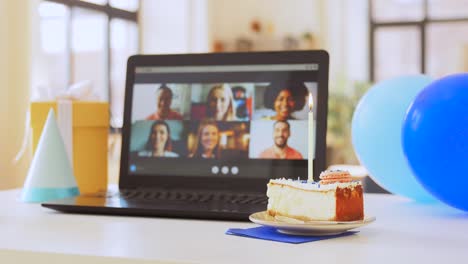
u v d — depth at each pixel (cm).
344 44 651
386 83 128
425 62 653
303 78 122
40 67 336
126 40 529
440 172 103
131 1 535
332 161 584
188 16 583
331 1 652
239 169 122
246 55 126
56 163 125
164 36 573
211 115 126
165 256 67
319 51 122
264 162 121
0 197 132
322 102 119
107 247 73
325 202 83
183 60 130
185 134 127
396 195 141
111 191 126
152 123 129
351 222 81
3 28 247
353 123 131
